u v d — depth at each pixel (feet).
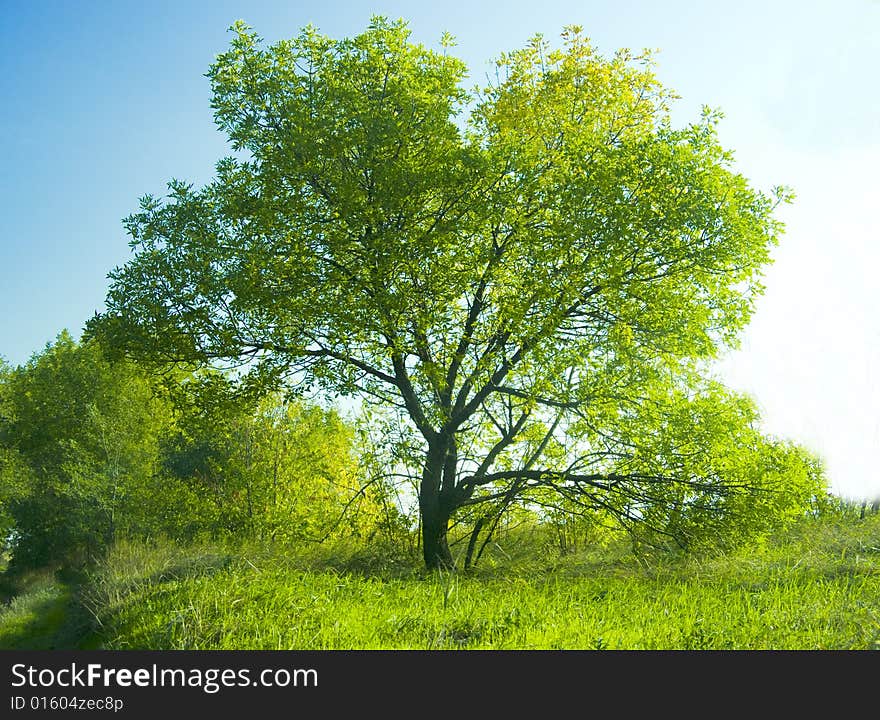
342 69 54.90
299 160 55.11
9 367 142.10
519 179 54.03
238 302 55.67
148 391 107.04
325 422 71.10
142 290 57.62
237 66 56.39
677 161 50.62
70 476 114.83
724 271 53.47
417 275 54.49
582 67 60.03
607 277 52.70
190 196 58.59
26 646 45.39
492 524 61.31
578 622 29.84
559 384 55.16
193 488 75.56
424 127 53.98
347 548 61.11
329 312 54.70
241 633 28.53
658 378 55.98
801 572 41.01
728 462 54.60
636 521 55.26
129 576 49.49
